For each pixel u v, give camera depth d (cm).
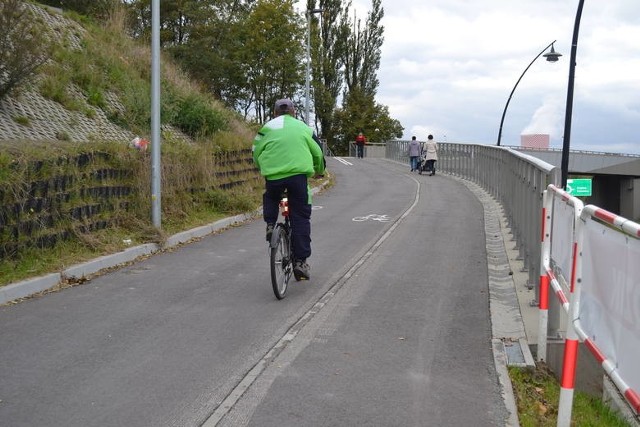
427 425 424
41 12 2022
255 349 562
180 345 570
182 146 1438
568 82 1902
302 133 723
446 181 2595
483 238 1154
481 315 675
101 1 2611
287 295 747
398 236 1177
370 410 445
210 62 3438
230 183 1549
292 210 737
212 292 761
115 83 1888
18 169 814
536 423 440
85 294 744
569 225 476
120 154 1087
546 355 569
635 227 300
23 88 1476
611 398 526
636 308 305
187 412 436
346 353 556
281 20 3756
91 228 961
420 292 768
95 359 532
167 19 3441
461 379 504
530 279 780
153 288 776
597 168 4234
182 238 1109
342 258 969
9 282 732
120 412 434
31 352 546
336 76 6262
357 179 2681
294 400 458
